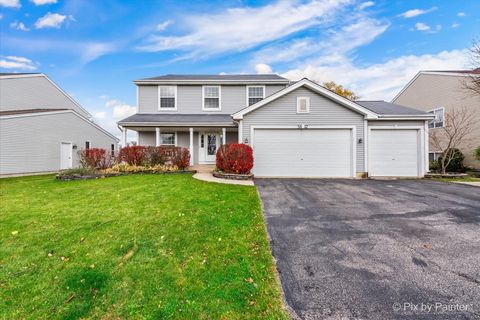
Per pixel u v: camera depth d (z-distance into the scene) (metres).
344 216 4.82
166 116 14.35
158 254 3.21
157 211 4.95
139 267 2.91
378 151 10.66
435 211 5.12
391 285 2.52
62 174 9.65
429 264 2.93
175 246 3.42
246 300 2.29
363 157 10.53
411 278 2.64
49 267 2.97
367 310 2.17
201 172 11.36
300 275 2.72
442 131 14.21
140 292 2.46
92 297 2.43
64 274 2.82
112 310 2.23
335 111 10.62
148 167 11.06
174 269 2.84
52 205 5.57
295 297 2.34
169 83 14.88
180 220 4.41
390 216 4.80
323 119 10.62
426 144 10.55
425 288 2.47
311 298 2.33
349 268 2.86
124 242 3.58
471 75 12.23
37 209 5.26
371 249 3.35
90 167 10.56
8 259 3.16
